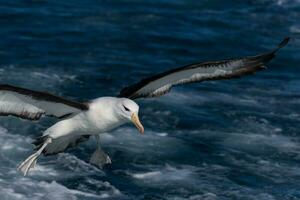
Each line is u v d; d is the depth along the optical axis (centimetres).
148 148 1772
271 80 2280
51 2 2891
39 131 1820
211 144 1814
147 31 2656
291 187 1631
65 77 2191
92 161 1077
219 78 994
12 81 2130
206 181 1638
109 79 2206
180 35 2639
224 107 2042
